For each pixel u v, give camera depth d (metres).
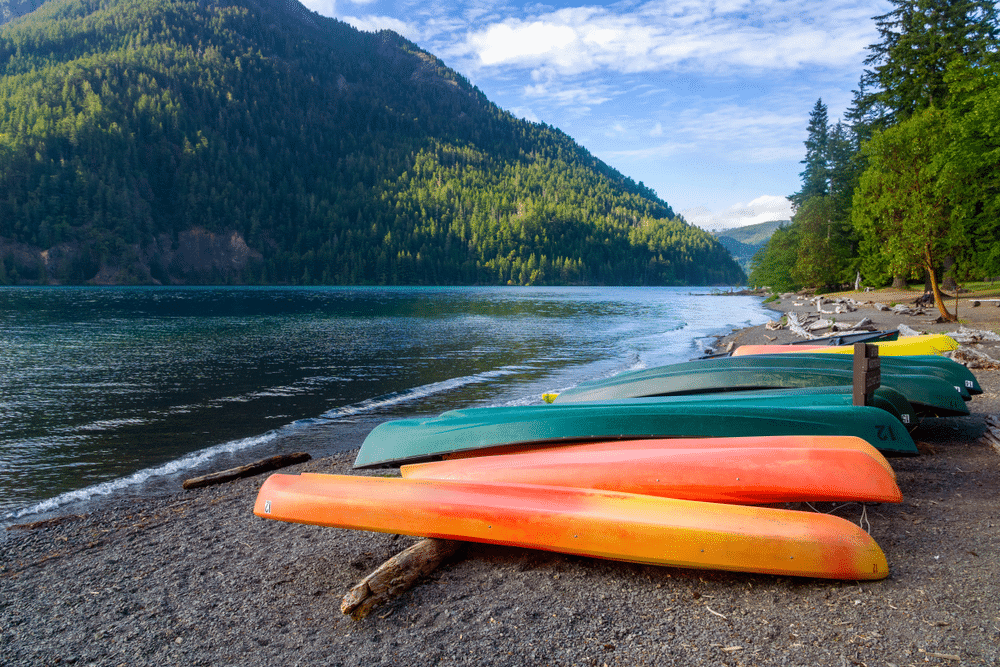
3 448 8.01
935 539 3.37
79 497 6.06
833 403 5.06
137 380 13.60
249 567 4.02
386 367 15.74
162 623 3.32
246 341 22.42
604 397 7.39
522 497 3.58
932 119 20.56
